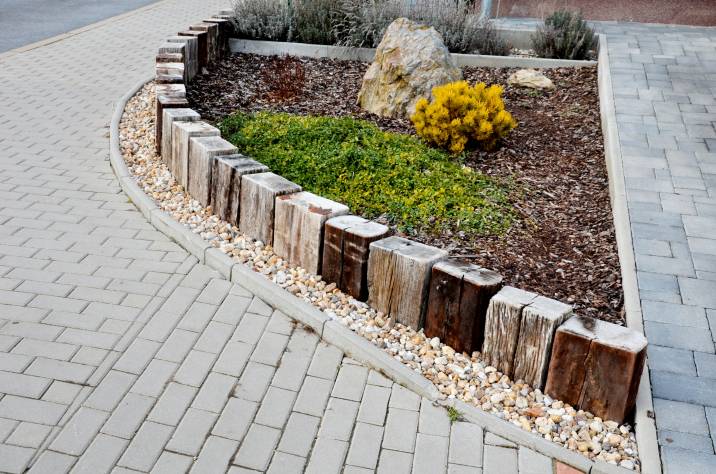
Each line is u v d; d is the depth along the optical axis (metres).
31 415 3.64
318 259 4.95
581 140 7.76
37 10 15.41
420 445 3.66
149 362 4.12
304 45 10.42
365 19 10.44
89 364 4.06
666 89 8.66
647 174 6.70
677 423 3.83
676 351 4.42
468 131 7.14
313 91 9.07
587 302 4.96
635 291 4.98
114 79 9.95
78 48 11.78
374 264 4.60
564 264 5.44
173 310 4.64
